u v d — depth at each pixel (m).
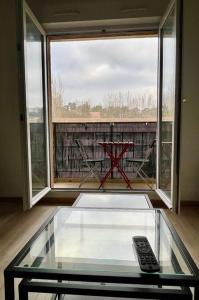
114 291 0.99
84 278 0.96
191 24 2.94
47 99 3.43
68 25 3.26
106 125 4.83
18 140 3.26
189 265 1.03
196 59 2.98
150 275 0.95
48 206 3.19
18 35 2.48
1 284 1.56
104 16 3.12
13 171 3.32
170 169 2.80
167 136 2.99
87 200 2.39
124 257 1.25
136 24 3.23
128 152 4.78
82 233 1.58
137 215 1.83
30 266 1.03
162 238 1.39
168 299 0.97
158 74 3.20
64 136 4.79
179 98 2.36
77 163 4.77
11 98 3.21
